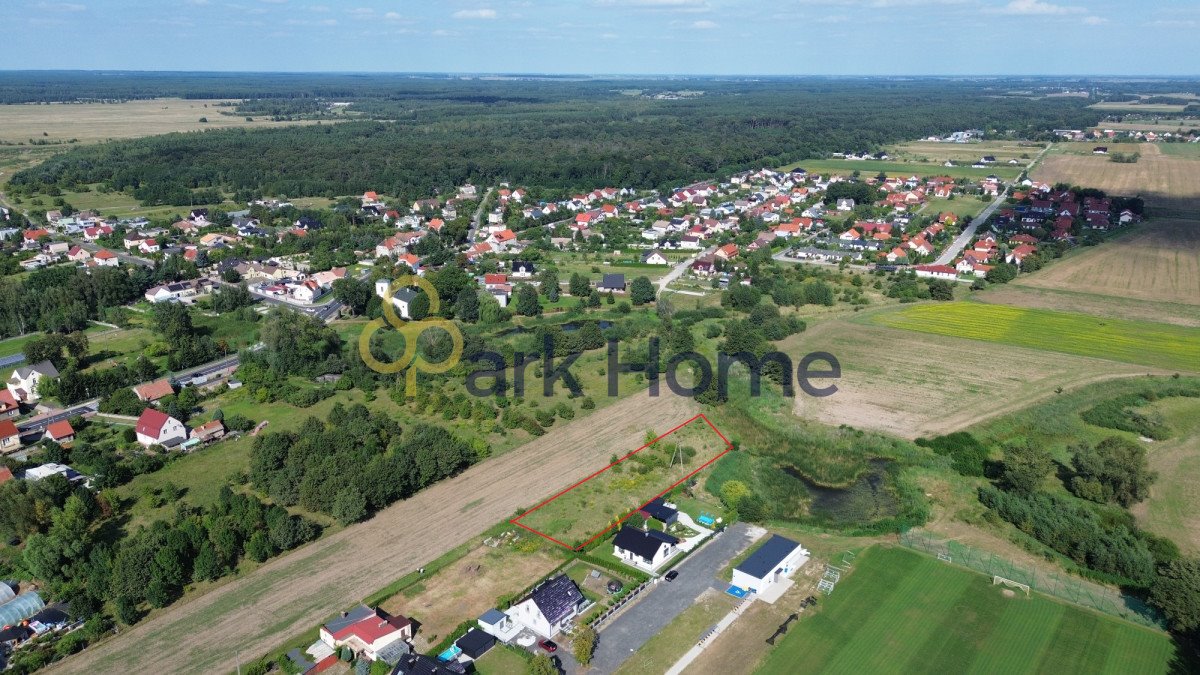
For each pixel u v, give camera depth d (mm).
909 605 76500
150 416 112000
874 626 73438
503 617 73125
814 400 125875
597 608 76562
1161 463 104125
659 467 106000
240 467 104875
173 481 101250
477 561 84375
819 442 111688
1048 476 102312
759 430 117375
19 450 109062
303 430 109375
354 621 71750
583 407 124875
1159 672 67125
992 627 73125
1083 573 81250
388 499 95562
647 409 124812
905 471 103875
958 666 68188
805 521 92625
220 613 75938
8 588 78500
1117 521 89938
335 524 92062
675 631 73250
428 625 73938
